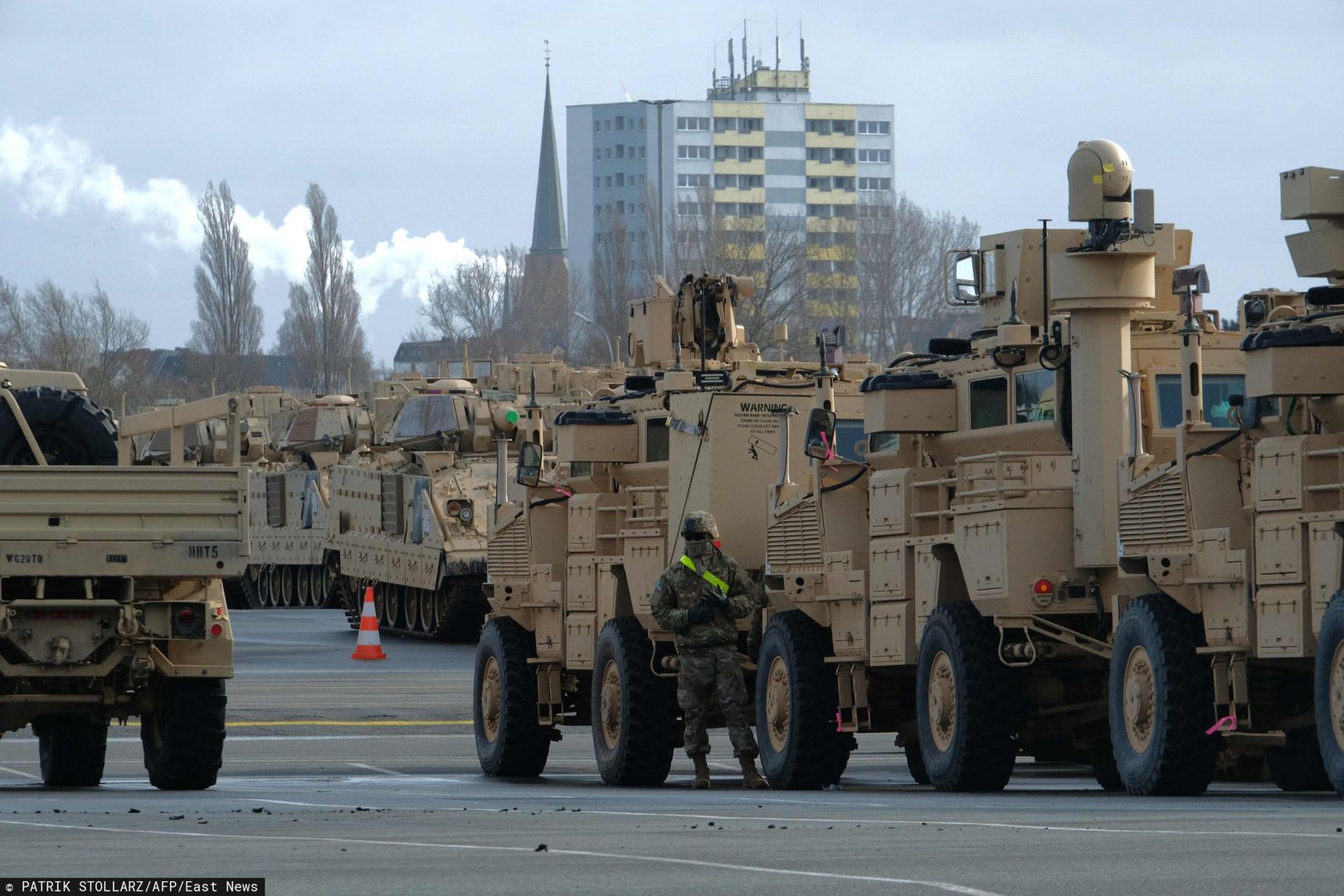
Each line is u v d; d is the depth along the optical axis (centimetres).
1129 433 5416
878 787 6431
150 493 5834
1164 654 5056
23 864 3161
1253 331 5319
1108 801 4806
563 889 2809
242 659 13038
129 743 8225
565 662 7244
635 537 6919
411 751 8150
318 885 2856
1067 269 5512
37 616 5753
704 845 3459
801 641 6253
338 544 17050
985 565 5572
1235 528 5078
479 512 15138
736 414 6725
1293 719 5262
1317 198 5269
